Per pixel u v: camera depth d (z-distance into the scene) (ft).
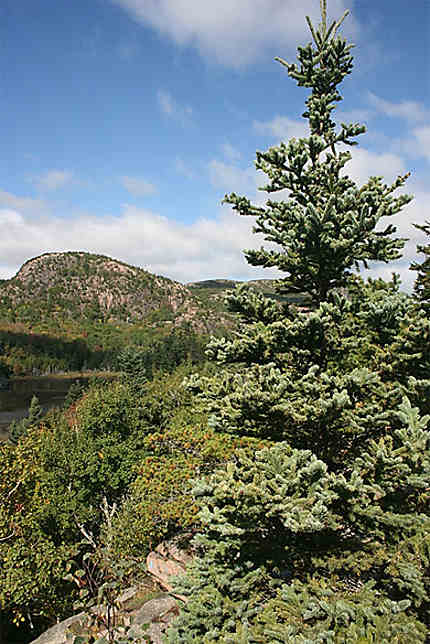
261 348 19.40
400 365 17.67
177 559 33.55
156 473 36.70
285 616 13.69
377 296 18.01
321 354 19.47
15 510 44.73
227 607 15.28
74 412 120.37
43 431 62.28
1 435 157.79
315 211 16.89
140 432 58.75
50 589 42.06
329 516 13.75
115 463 53.01
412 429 14.73
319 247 18.25
